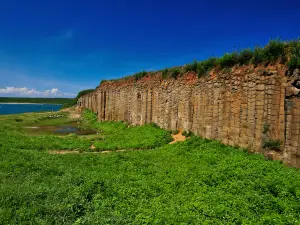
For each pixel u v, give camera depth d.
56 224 7.25
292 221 6.86
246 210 7.61
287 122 11.71
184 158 14.25
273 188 8.89
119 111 35.00
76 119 48.06
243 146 14.21
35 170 12.14
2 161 13.23
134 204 8.38
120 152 17.23
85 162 14.07
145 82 27.92
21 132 29.36
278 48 12.78
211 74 17.47
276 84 12.45
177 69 22.66
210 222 7.08
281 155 11.99
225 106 15.83
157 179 10.92
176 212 7.69
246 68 14.45
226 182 9.99
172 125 22.52
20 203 8.27
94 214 7.75
